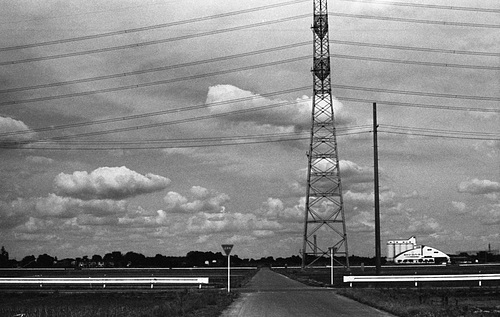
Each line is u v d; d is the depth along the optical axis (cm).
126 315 3275
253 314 3331
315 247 8369
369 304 4016
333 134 8181
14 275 12862
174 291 6116
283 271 15725
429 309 3578
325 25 8106
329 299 4694
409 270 13375
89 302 4862
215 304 4131
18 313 3738
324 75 8131
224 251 5344
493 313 3475
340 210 8250
